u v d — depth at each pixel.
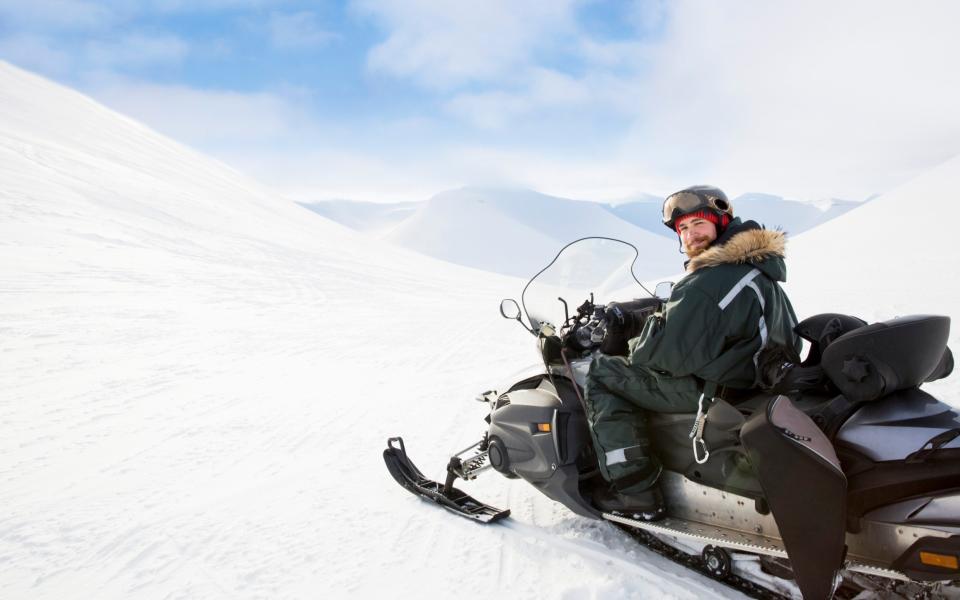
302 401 6.10
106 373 7.25
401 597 2.55
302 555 2.95
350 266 29.48
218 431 5.10
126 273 16.91
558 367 3.13
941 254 17.11
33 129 52.38
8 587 2.71
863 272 14.49
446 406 5.84
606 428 2.71
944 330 1.99
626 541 2.91
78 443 4.80
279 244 32.53
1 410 5.71
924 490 1.86
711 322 2.31
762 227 2.46
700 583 2.47
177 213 33.28
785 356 2.30
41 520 3.39
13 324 9.88
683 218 2.66
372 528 3.23
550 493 3.03
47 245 19.23
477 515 3.30
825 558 1.94
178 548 3.04
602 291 3.32
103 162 45.50
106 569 2.85
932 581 1.83
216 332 10.48
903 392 2.04
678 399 2.54
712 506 2.51
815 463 1.93
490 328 12.11
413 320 13.47
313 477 4.03
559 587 2.56
